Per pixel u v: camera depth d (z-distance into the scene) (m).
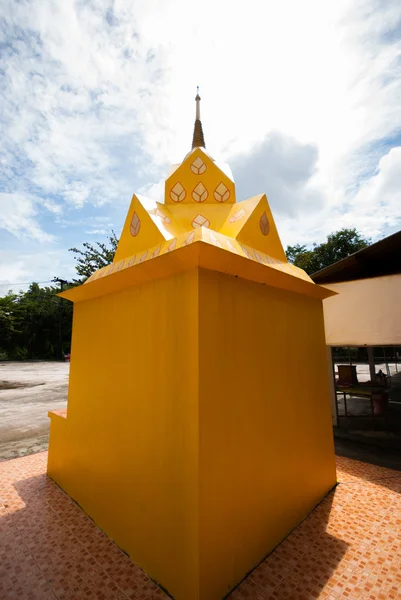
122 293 3.29
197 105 5.17
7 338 35.69
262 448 2.90
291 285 3.53
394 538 3.09
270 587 2.44
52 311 37.97
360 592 2.39
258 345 3.01
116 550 2.92
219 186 4.18
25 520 3.45
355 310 6.64
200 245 2.23
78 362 4.04
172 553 2.36
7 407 10.88
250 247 3.35
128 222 3.82
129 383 3.03
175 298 2.61
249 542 2.62
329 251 24.61
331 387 8.06
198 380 2.30
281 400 3.26
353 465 5.16
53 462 4.54
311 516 3.50
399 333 6.05
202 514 2.19
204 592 2.13
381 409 8.89
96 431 3.50
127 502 2.90
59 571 2.65
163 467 2.52
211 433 2.35
